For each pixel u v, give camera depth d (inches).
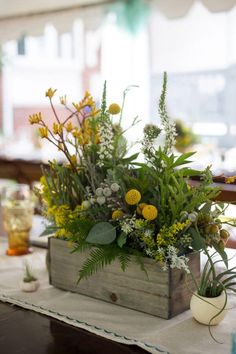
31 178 133.1
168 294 43.4
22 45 229.9
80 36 213.9
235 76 173.2
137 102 192.7
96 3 170.2
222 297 42.3
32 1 171.2
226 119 176.1
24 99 233.0
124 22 184.7
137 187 46.2
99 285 48.0
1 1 170.6
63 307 46.5
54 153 149.0
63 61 223.9
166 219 44.2
